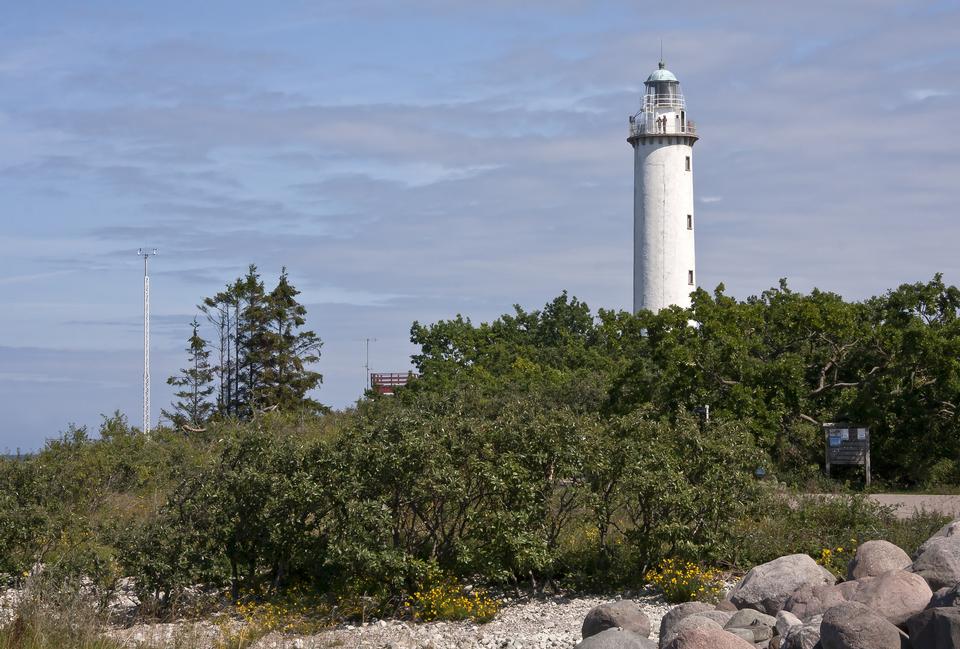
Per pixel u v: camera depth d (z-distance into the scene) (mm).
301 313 99188
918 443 61188
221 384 97438
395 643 26750
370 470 31531
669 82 101000
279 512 32281
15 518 35406
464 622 29422
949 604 19172
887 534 33406
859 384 63750
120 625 29078
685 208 100125
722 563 32844
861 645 18562
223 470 33281
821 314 63812
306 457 32625
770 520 34375
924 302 65625
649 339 65000
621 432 34188
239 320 97750
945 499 50500
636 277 101438
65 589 28141
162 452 57312
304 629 28844
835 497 36656
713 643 19156
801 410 63531
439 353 98000
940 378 61031
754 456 33719
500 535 30594
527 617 29422
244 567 32312
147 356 95000
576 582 32438
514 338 111438
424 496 31234
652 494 32188
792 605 23047
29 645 23609
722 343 62219
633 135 100375
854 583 22641
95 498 46188
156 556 31672
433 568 30781
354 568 31000
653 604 29984
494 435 32344
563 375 86562
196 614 30656
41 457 45594
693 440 33438
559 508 32906
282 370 96750
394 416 33125
